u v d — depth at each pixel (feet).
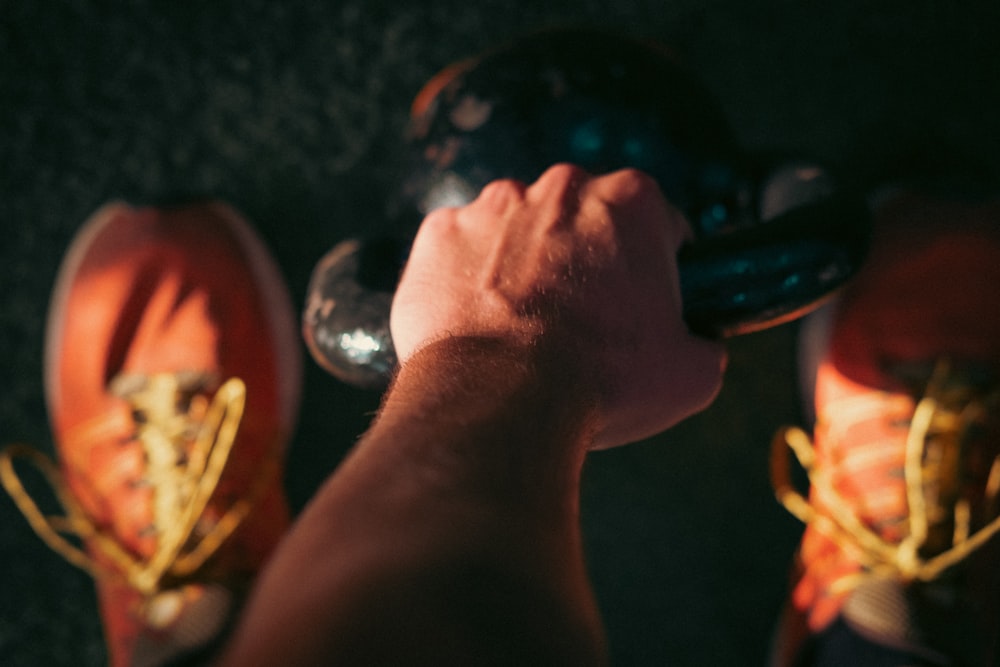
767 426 2.54
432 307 1.16
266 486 2.52
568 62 1.57
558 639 0.83
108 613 2.50
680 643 2.56
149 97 2.64
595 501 2.57
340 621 0.73
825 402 2.48
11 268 2.66
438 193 1.54
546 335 1.10
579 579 0.90
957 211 2.49
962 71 2.51
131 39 2.63
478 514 0.87
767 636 2.53
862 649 2.17
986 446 2.35
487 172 1.52
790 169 1.61
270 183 2.64
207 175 2.65
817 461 2.47
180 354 2.55
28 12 2.63
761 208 1.59
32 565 2.64
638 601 2.57
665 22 2.54
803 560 2.42
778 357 2.53
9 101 2.64
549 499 0.94
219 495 2.42
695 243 1.29
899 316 2.46
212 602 2.29
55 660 2.64
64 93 2.64
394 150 2.61
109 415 2.55
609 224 1.20
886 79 2.53
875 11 2.51
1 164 2.65
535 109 1.54
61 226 2.66
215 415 2.48
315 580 0.79
